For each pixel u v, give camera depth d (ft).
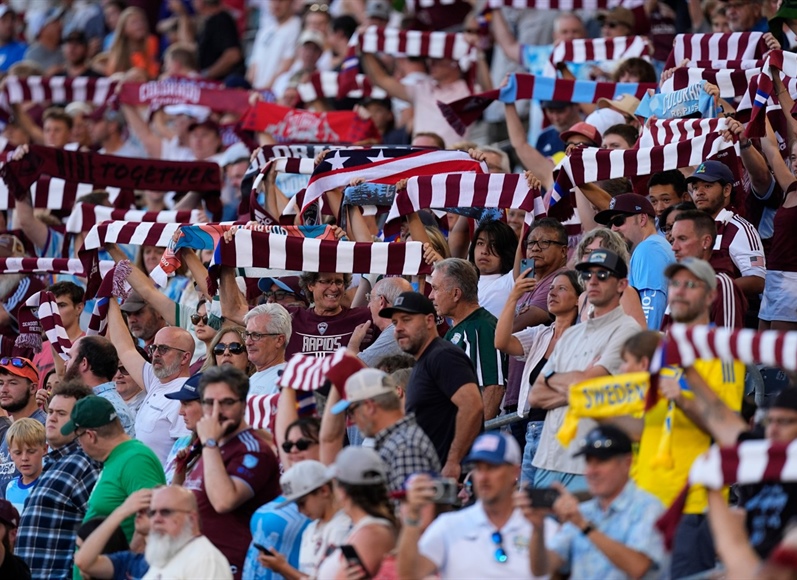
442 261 97.96
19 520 96.84
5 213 149.59
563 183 106.01
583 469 81.10
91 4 232.94
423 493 66.13
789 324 104.32
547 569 66.44
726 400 74.28
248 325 99.35
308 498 77.30
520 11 178.81
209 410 84.79
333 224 119.24
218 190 135.23
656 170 102.83
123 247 141.90
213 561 79.36
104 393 107.34
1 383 114.21
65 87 176.04
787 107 108.78
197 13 224.12
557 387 82.28
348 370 80.12
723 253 98.99
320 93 159.12
